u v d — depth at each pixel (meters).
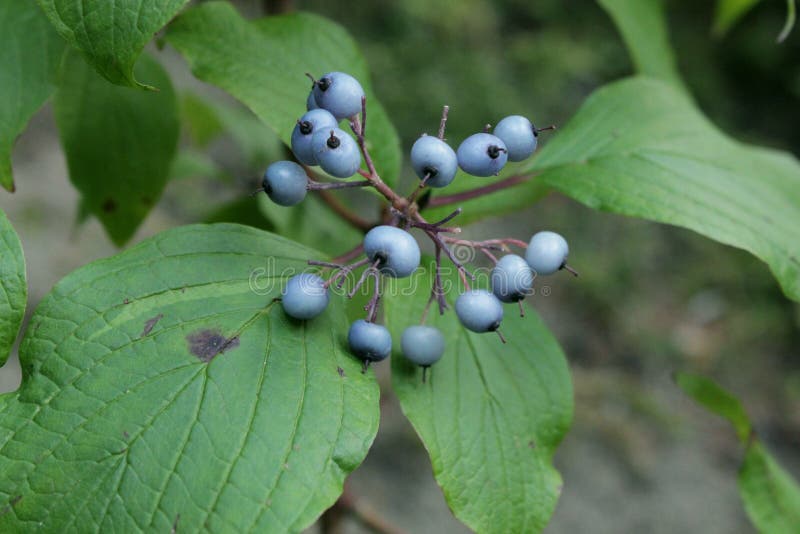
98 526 0.20
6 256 0.21
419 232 0.56
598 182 0.26
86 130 0.28
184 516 0.20
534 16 0.97
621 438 0.67
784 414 0.73
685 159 0.26
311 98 0.22
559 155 0.27
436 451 0.23
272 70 0.25
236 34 0.25
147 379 0.21
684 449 0.68
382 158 0.26
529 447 0.24
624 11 0.31
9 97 0.24
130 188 0.28
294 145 0.22
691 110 0.27
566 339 0.75
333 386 0.22
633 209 0.25
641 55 0.31
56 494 0.21
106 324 0.22
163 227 0.64
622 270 0.80
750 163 0.27
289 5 0.30
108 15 0.21
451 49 0.88
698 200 0.25
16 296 0.21
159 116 0.28
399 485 0.60
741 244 0.24
